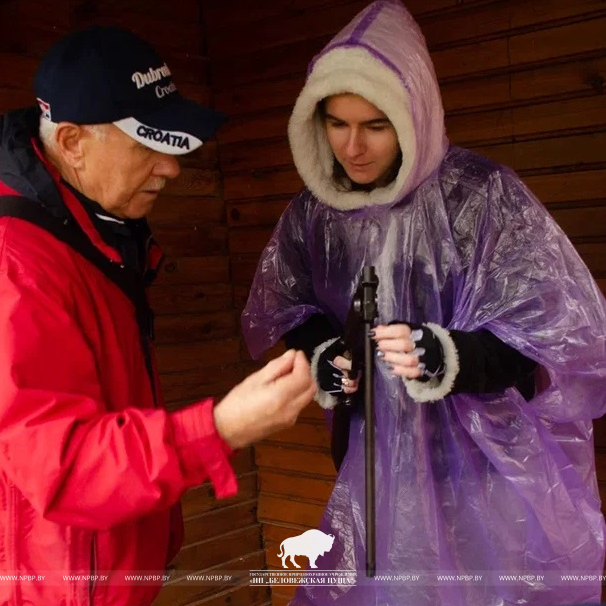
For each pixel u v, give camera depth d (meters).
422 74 1.10
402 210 1.22
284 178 1.94
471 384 1.11
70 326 0.93
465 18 1.62
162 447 0.86
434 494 1.22
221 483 0.90
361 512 1.30
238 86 1.98
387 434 1.26
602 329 1.14
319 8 1.82
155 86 1.02
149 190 1.08
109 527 0.90
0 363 0.87
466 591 1.20
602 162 1.52
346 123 1.14
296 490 2.02
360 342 1.12
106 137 0.99
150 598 1.11
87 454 0.86
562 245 1.17
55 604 0.99
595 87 1.50
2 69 1.62
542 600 1.19
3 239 0.94
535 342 1.13
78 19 1.75
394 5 1.18
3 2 1.62
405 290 1.23
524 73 1.58
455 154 1.24
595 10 1.48
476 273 1.18
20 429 0.85
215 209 2.04
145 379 1.14
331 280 1.33
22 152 0.99
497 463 1.19
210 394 2.02
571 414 1.20
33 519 0.98
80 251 1.02
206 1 2.00
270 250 1.44
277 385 0.89
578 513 1.20
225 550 2.02
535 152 1.59
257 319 1.45
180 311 1.96
